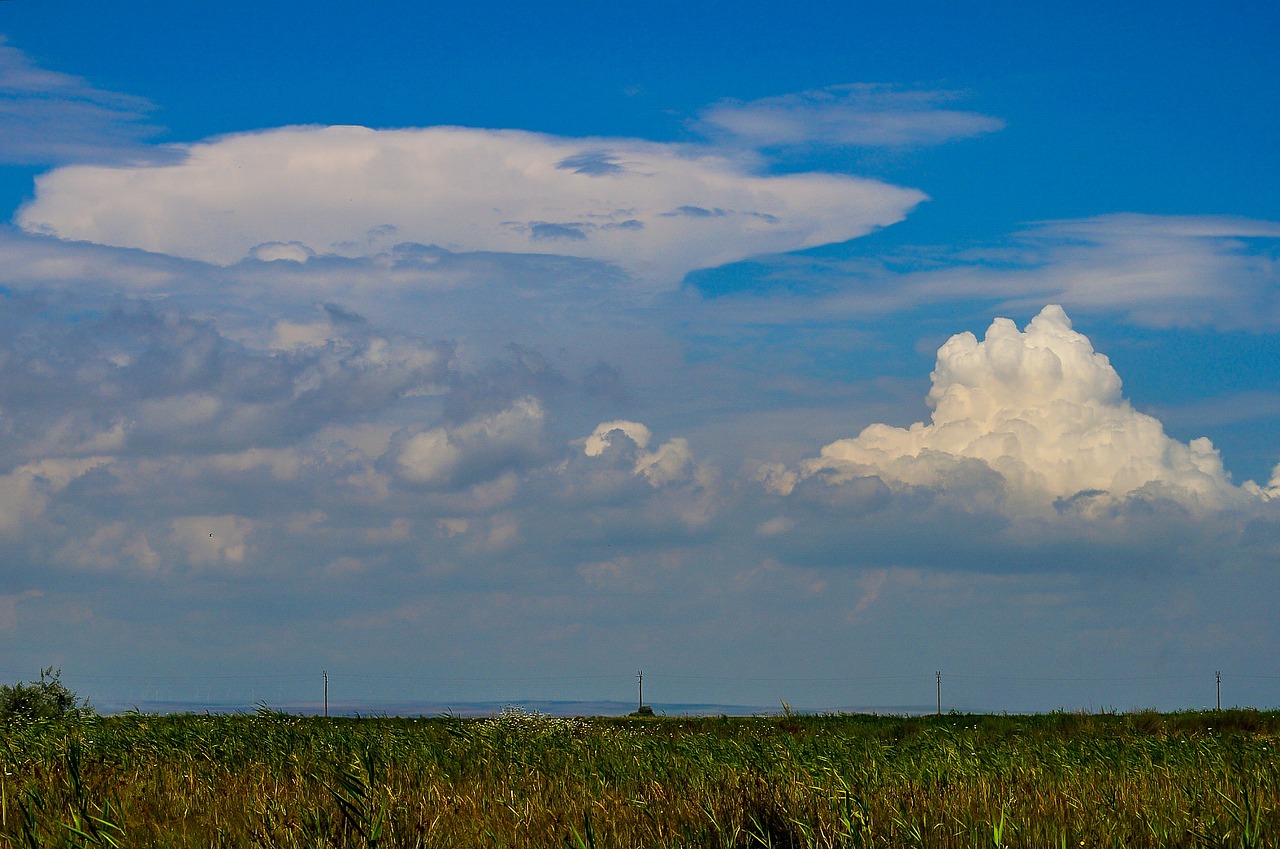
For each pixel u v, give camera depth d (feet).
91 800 38.75
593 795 43.75
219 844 33.58
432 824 34.60
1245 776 48.65
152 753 54.75
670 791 42.80
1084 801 42.39
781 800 38.81
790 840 34.45
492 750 56.29
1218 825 37.58
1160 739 69.56
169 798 41.39
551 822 37.19
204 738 58.59
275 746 56.70
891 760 56.44
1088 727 105.19
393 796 38.29
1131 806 42.11
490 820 37.42
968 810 38.83
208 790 43.55
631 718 130.52
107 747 55.11
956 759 54.19
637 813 38.73
